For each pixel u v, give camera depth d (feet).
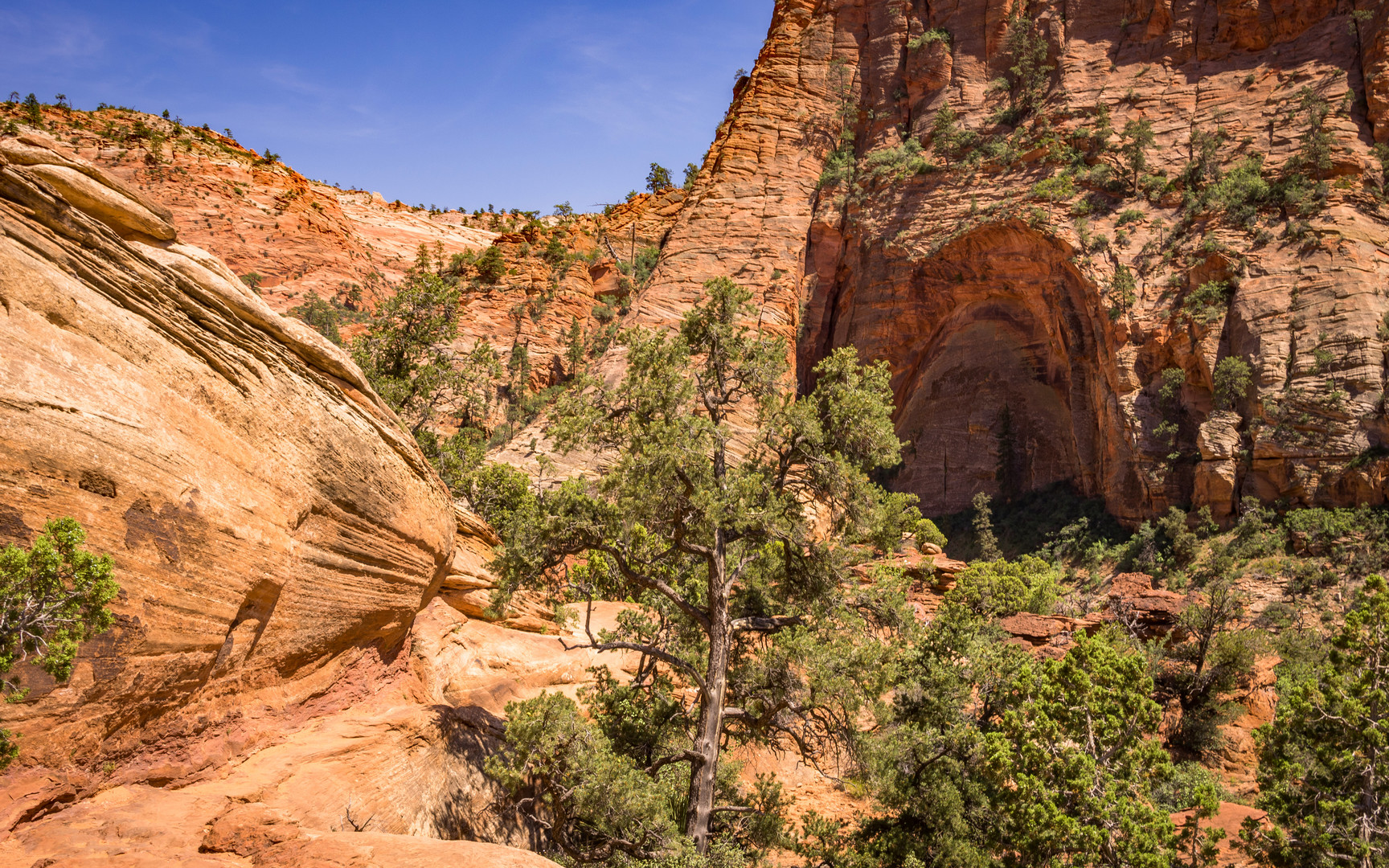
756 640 62.44
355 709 44.75
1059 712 51.85
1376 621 48.52
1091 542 186.80
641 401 57.98
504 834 46.47
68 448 27.81
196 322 35.14
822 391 62.13
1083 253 210.79
